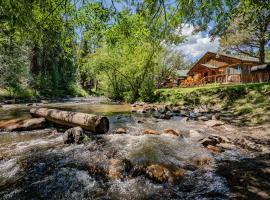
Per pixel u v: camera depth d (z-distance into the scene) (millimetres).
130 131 8781
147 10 6738
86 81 59344
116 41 7523
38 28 6969
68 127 9336
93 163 5375
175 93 19438
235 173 4613
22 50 23812
